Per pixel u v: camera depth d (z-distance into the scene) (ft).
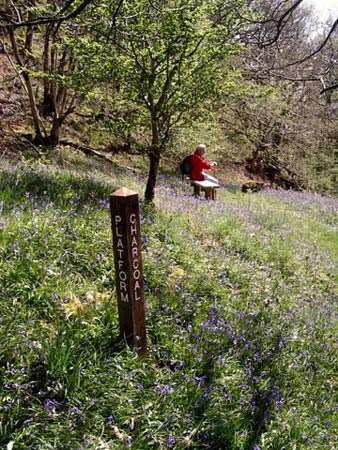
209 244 22.75
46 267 14.03
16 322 11.46
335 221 49.32
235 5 20.79
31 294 12.59
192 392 11.23
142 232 19.98
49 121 52.65
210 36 23.93
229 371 12.80
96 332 12.04
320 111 73.10
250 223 30.58
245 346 13.88
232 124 68.08
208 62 24.82
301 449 11.07
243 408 11.55
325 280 24.82
